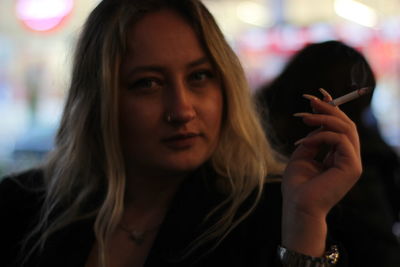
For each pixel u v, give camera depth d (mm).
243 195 936
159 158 900
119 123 938
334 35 4223
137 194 1011
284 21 4547
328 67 1022
